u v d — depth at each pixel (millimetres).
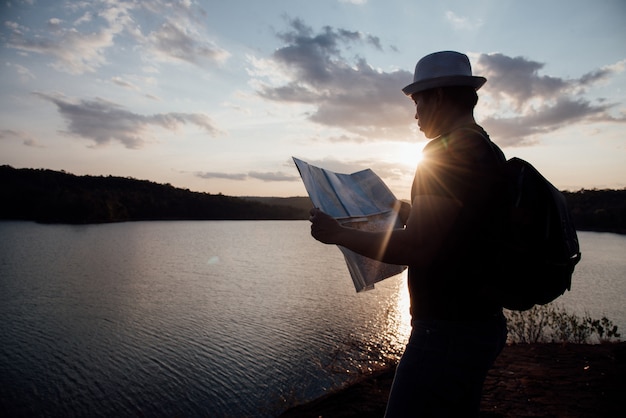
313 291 48875
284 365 23906
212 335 30953
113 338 30797
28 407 20344
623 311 31953
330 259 86438
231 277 60312
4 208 186500
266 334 30781
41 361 26422
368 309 38531
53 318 36531
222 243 119938
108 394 21625
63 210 188250
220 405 19375
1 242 100750
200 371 24094
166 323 34625
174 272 64750
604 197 166000
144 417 19031
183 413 19047
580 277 53094
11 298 44594
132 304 41969
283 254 95438
